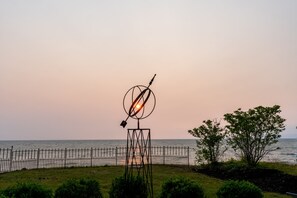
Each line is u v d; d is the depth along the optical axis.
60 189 6.12
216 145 17.06
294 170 14.23
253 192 6.07
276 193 10.40
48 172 15.02
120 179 7.05
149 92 7.80
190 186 6.54
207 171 15.70
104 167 17.16
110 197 6.93
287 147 114.44
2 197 4.85
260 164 16.03
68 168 16.75
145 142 7.68
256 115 15.28
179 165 18.75
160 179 12.81
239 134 15.59
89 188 6.32
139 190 6.89
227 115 16.19
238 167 14.98
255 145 15.46
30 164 18.52
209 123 17.05
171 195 6.48
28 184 5.68
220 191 6.43
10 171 15.50
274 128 15.16
